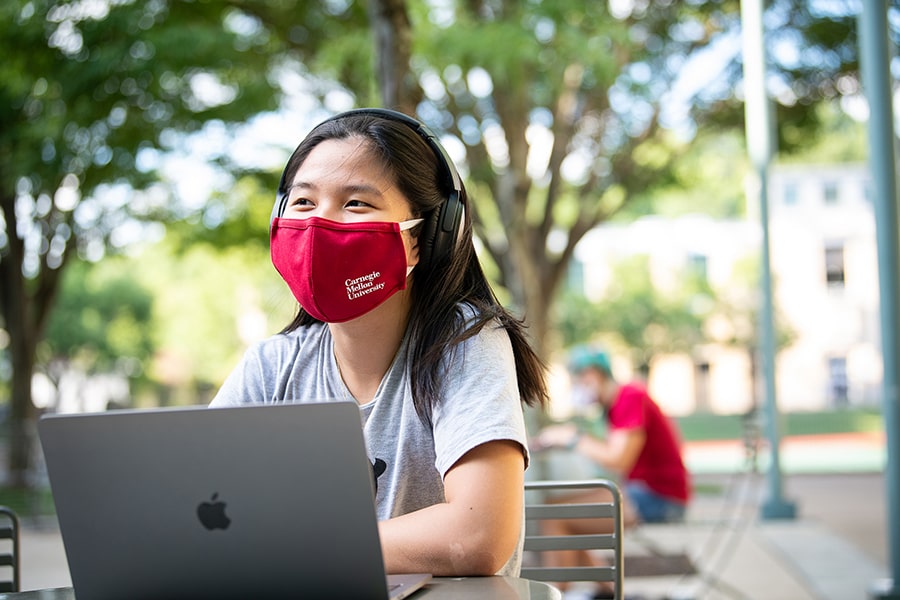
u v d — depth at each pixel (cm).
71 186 1177
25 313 1407
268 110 1015
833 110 1164
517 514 167
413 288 192
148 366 3562
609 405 621
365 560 135
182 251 1362
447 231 190
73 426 140
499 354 182
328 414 132
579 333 3338
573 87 1104
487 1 948
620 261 3456
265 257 1359
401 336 191
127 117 987
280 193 194
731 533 830
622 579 225
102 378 3509
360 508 134
